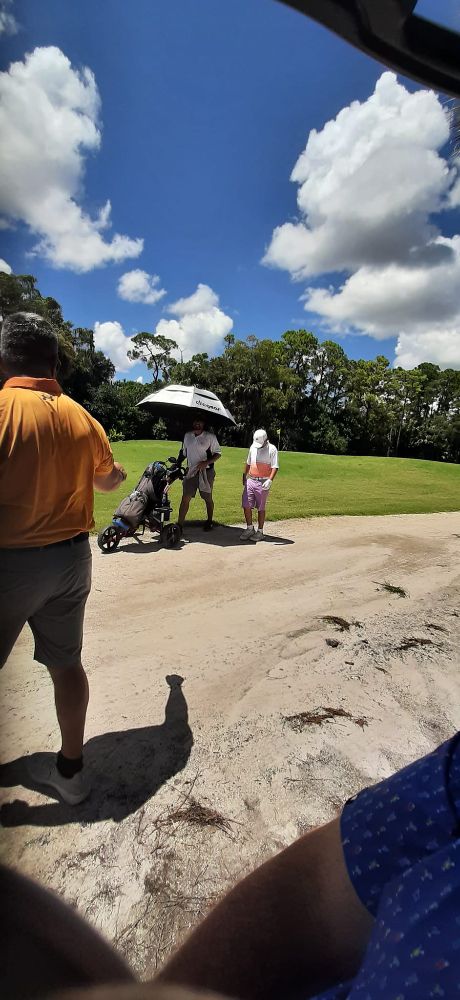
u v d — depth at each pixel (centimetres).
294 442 6238
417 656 422
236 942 87
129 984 82
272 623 476
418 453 7056
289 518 1041
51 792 249
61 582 220
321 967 81
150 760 277
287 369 6103
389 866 78
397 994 60
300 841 92
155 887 205
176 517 966
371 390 6744
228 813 244
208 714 322
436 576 671
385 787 85
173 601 519
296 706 337
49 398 219
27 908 88
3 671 361
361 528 976
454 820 73
